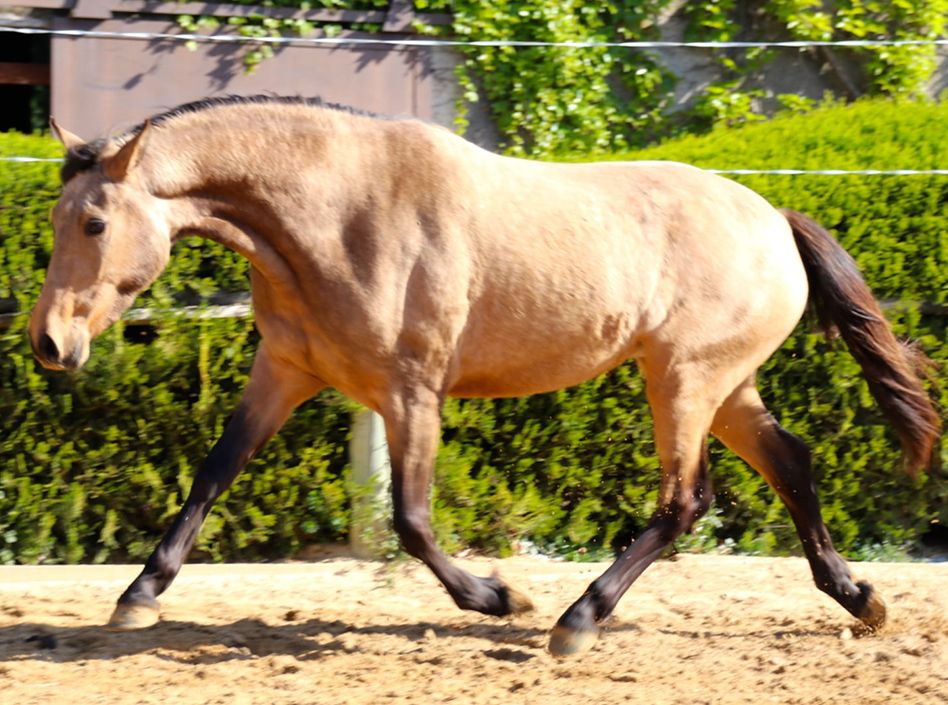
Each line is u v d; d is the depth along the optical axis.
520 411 8.54
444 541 8.43
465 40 12.68
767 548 8.97
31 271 8.02
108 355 8.04
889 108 10.42
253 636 6.76
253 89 12.07
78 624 6.92
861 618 7.07
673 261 6.86
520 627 7.05
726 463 8.78
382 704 5.67
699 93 13.66
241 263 8.25
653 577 8.30
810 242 7.32
